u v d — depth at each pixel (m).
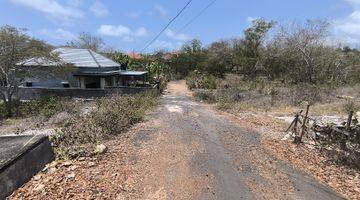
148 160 8.73
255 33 45.12
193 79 37.91
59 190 6.73
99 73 28.08
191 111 17.58
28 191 6.74
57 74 25.30
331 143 10.14
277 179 7.79
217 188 7.19
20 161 7.06
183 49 59.25
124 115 13.20
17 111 21.36
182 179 7.59
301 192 7.15
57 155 8.68
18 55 22.34
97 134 10.66
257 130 12.62
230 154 9.48
